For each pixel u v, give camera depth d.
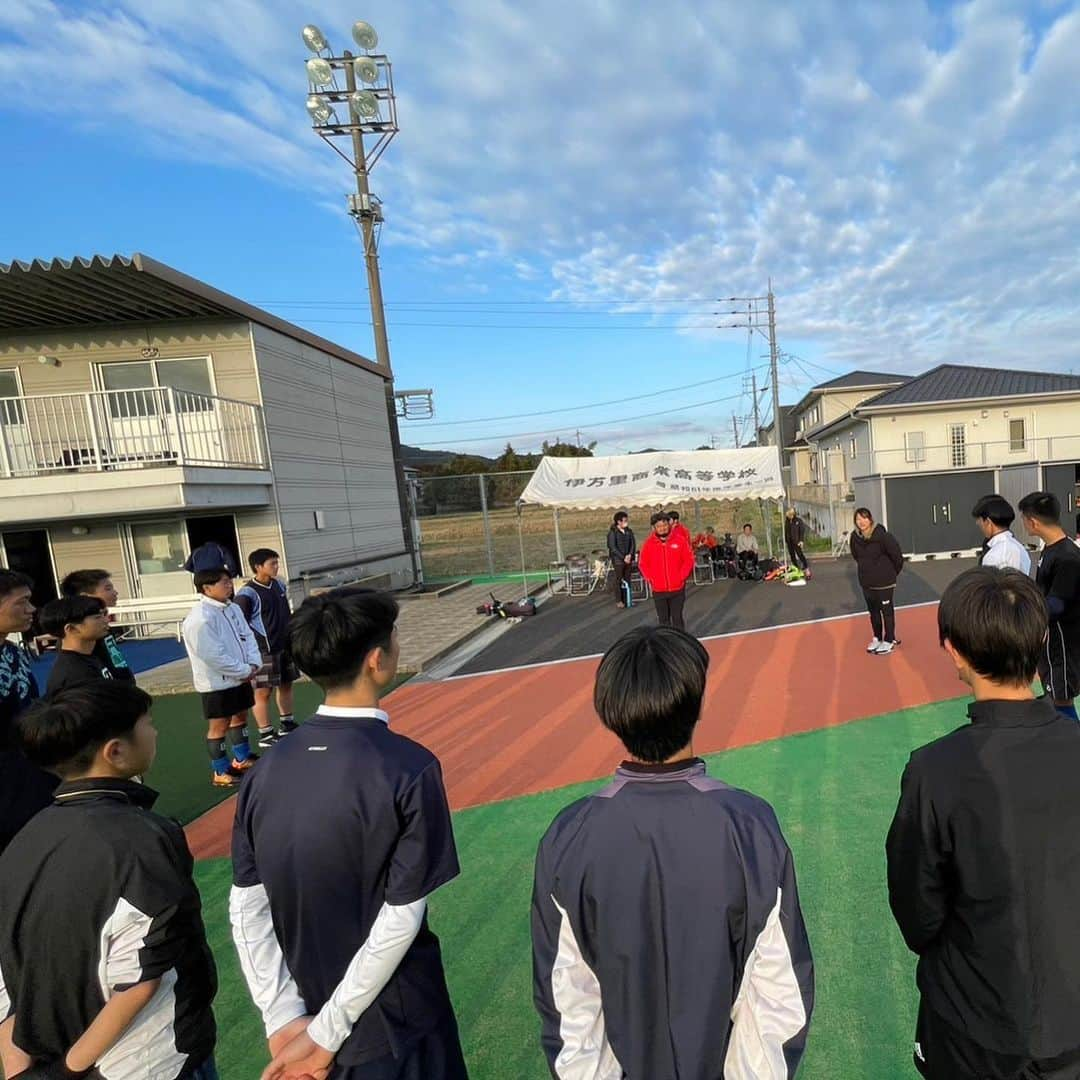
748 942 1.20
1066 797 1.24
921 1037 1.45
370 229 18.08
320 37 17.56
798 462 43.12
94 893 1.41
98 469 10.50
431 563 20.88
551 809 4.23
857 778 4.31
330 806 1.42
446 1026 1.58
